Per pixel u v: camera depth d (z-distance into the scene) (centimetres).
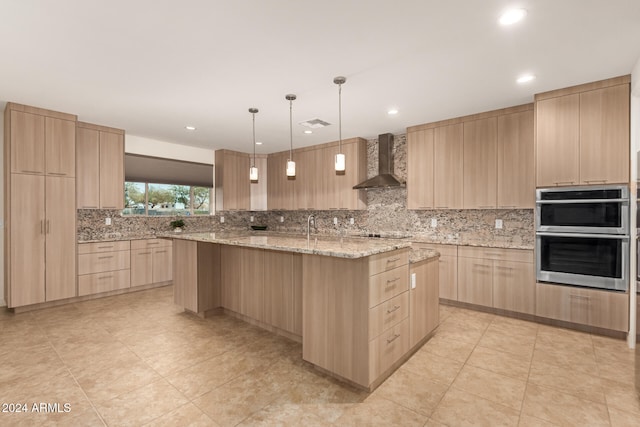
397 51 253
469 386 227
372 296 221
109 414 195
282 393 219
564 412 197
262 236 355
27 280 387
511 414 196
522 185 375
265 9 200
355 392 220
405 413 197
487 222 439
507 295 366
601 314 309
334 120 439
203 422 189
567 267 327
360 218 574
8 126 374
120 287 473
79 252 431
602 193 306
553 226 335
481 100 361
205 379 236
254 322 350
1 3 192
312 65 277
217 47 247
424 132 455
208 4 195
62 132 410
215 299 379
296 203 631
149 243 508
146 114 414
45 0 190
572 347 288
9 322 355
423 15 206
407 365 258
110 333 324
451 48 247
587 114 314
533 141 366
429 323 302
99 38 234
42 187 396
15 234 378
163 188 591
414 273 276
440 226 482
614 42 237
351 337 226
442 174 438
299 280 300
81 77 302
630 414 195
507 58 263
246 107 386
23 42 239
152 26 219
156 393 218
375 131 503
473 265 390
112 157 475
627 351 279
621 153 296
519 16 205
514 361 263
